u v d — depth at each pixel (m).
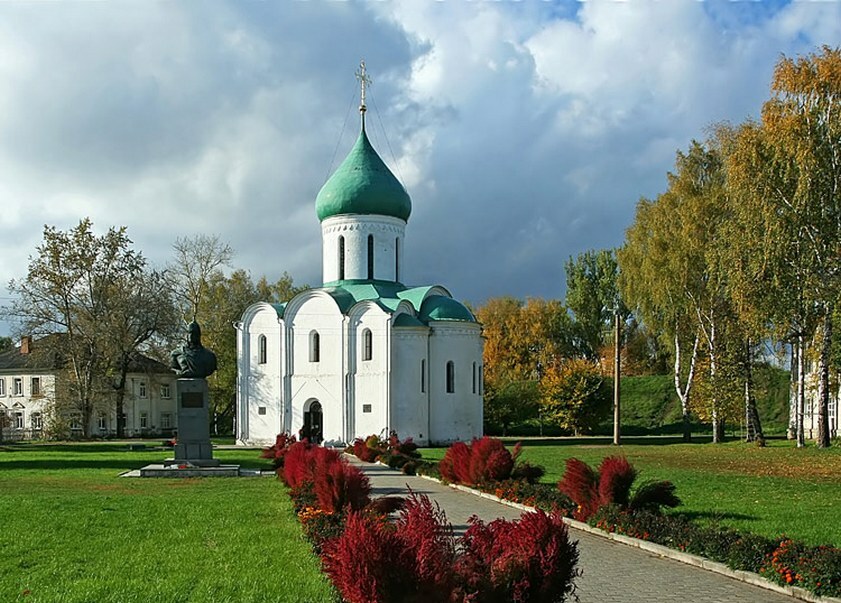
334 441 58.59
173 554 14.94
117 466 36.78
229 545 15.84
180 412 34.00
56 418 70.44
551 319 101.19
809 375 56.59
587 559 15.30
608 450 46.81
